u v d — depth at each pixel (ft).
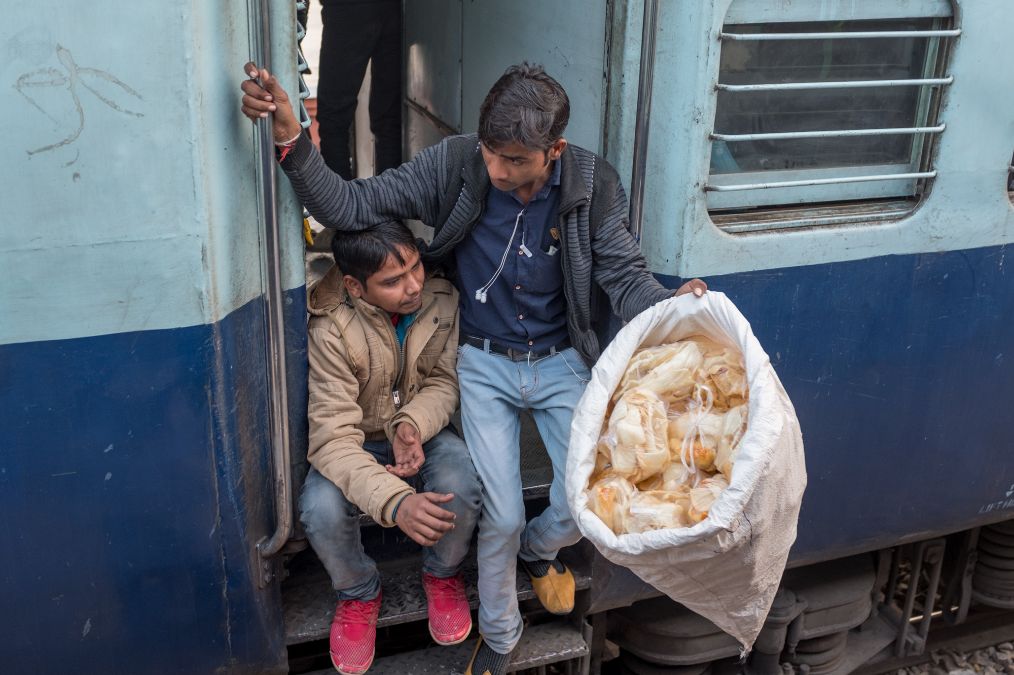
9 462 6.23
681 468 6.39
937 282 8.64
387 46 13.20
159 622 6.92
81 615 6.73
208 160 6.10
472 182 6.93
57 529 6.47
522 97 6.17
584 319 7.43
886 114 8.23
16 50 5.59
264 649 7.36
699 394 6.51
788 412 6.36
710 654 9.57
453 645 8.43
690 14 7.10
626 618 9.42
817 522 9.04
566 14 8.30
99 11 5.64
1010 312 9.07
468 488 7.36
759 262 7.88
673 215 7.58
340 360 7.13
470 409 7.61
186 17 5.77
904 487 9.29
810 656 10.39
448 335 7.66
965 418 9.29
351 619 7.52
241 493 6.84
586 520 6.18
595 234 7.16
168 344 6.29
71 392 6.22
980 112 8.25
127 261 6.07
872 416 8.84
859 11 7.73
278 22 6.31
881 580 10.68
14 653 6.69
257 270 6.86
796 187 8.14
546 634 8.55
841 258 8.16
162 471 6.54
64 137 5.78
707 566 6.29
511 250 7.18
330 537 7.16
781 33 7.56
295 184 6.61
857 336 8.47
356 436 7.20
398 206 7.07
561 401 7.57
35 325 6.04
